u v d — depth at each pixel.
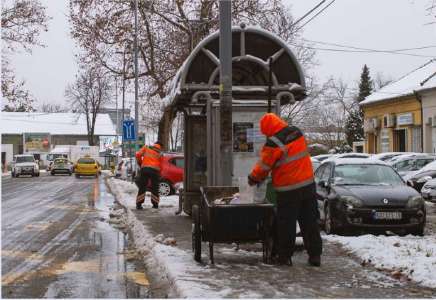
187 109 14.86
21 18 30.56
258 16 28.05
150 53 28.67
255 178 8.15
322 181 12.82
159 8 27.47
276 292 6.73
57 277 8.22
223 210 8.11
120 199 21.73
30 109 32.47
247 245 9.99
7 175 55.09
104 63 29.28
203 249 9.62
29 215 16.56
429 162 23.75
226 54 10.74
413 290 6.94
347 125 62.88
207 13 27.03
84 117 93.50
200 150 14.27
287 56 12.87
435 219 14.82
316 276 7.65
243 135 12.26
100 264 9.18
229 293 6.62
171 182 22.62
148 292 7.35
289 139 8.11
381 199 11.40
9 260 9.52
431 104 33.53
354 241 10.14
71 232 12.94
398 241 10.18
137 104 29.59
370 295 6.69
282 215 8.20
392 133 38.47
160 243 10.25
